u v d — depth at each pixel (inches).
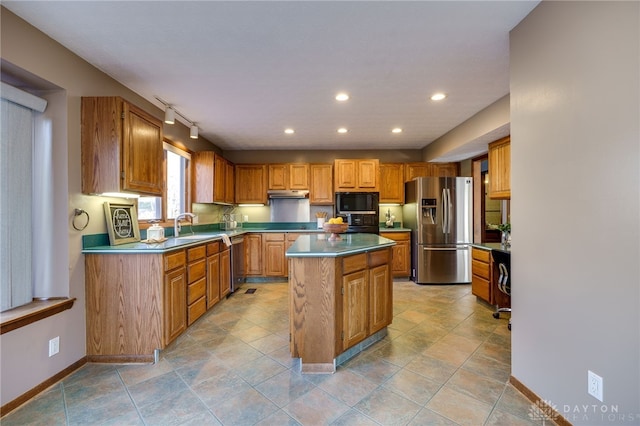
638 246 45.3
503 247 131.0
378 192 193.5
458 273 177.8
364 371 81.2
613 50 48.3
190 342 100.0
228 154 207.3
